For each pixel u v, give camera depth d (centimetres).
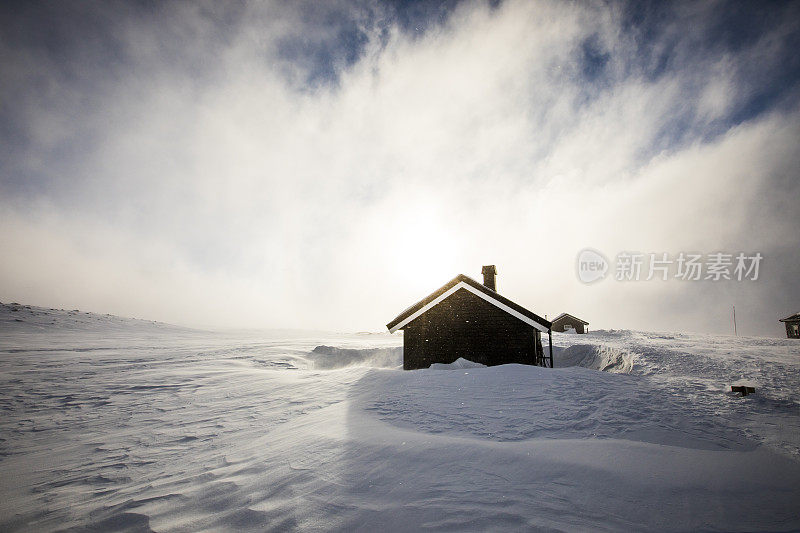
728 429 465
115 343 2228
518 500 263
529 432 449
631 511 248
